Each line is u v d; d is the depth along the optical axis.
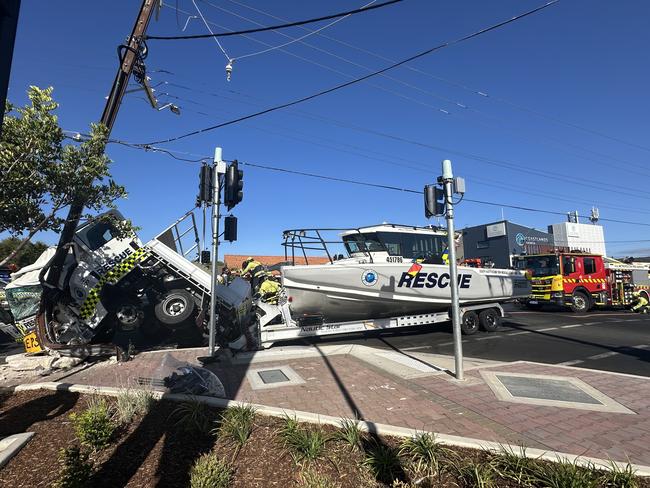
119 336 12.17
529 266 20.83
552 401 5.67
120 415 4.70
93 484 3.36
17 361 7.65
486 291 12.43
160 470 3.60
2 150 4.68
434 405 5.46
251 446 4.02
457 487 3.38
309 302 10.14
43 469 3.59
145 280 10.80
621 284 21.09
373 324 10.72
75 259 9.39
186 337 11.34
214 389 5.66
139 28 8.91
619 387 6.38
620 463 3.79
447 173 6.91
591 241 46.44
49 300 8.53
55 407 5.23
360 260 10.80
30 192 5.06
